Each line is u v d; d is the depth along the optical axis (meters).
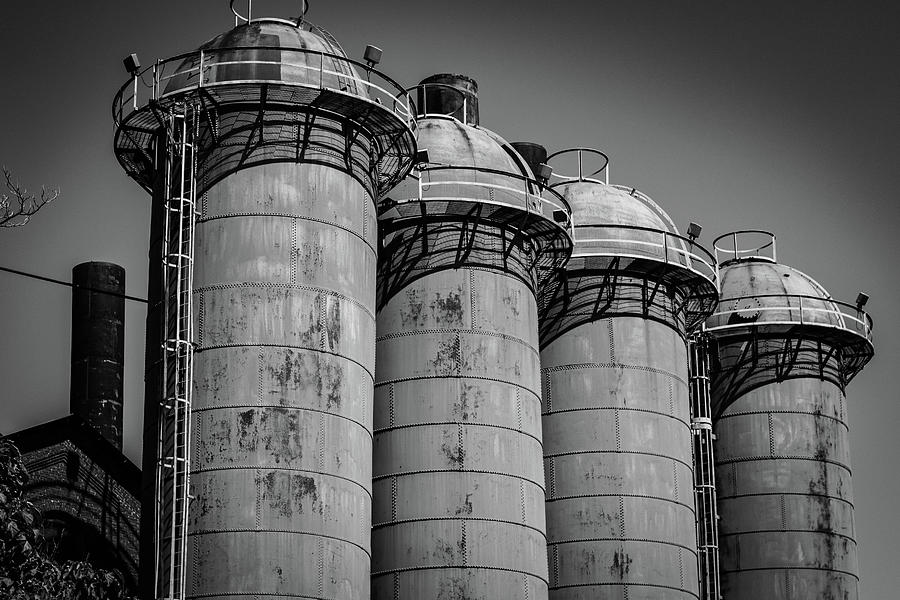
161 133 40.72
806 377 58.56
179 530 36.53
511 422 44.59
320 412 37.91
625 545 49.09
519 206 46.22
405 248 45.41
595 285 51.09
